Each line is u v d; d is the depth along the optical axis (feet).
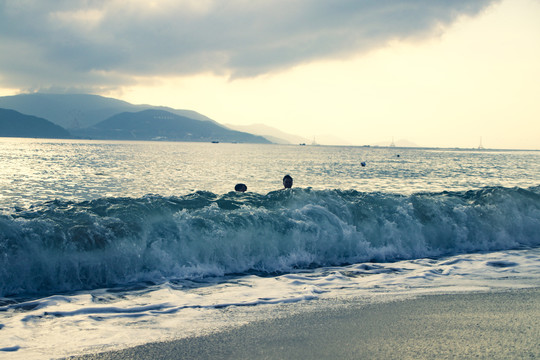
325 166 212.43
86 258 24.54
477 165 255.70
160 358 13.73
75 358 13.65
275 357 13.78
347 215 34.78
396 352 14.03
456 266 29.19
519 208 41.50
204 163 220.02
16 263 22.88
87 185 100.07
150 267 26.27
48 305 20.04
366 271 28.04
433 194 45.75
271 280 25.61
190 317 18.13
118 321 17.63
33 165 173.47
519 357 13.56
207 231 28.78
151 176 129.29
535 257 32.24
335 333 15.99
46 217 27.20
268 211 32.94
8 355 13.82
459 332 15.99
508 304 19.88
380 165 237.66
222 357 13.82
